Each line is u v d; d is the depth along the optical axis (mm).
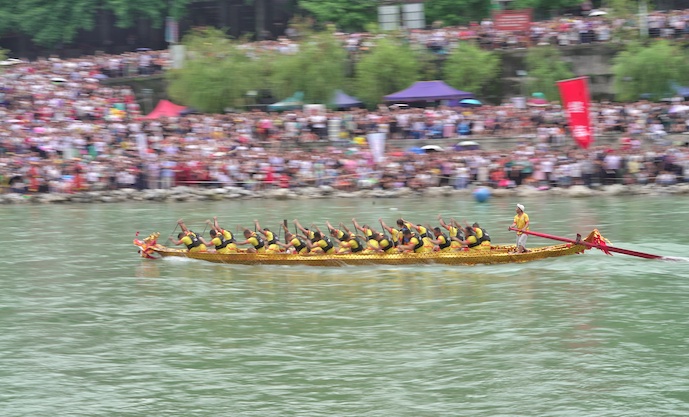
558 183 154875
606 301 88000
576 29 192750
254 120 173125
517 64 193125
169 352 77375
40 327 84562
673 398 66312
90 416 65312
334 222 132125
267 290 94938
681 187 150500
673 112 162000
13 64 197750
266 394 68500
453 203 148000
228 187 161500
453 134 168625
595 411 64562
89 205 158000
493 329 81062
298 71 186250
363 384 69875
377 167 159875
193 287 96750
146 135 171875
